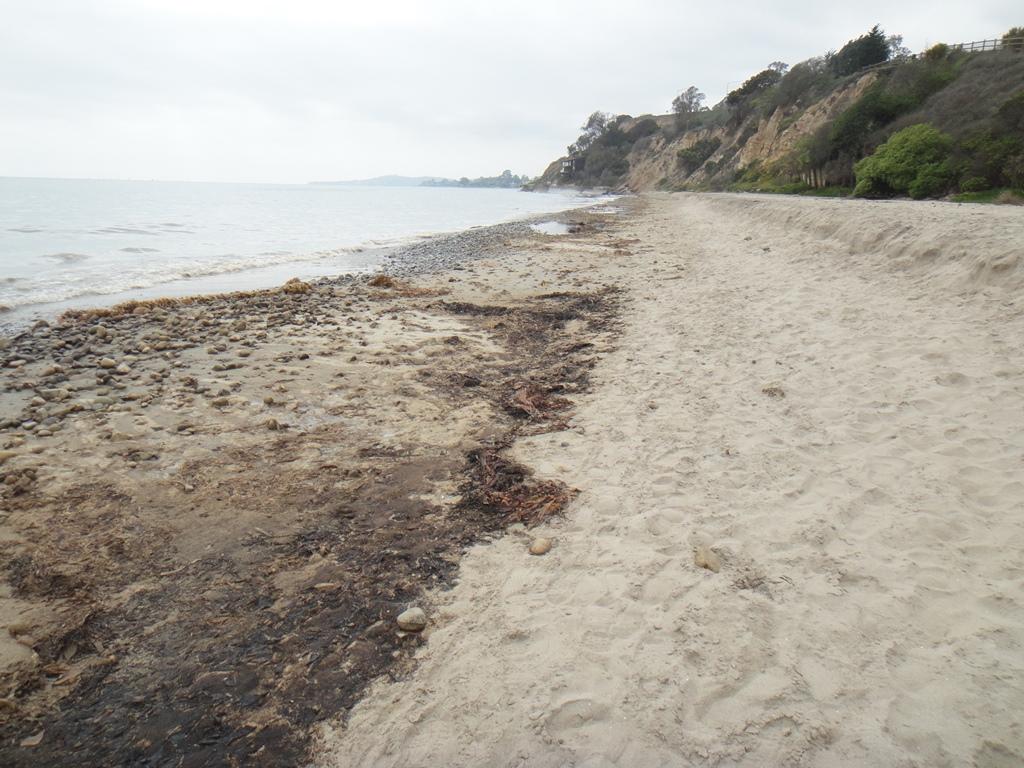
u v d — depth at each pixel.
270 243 23.45
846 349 7.06
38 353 7.86
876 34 57.25
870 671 2.70
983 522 3.69
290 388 6.59
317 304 11.12
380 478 4.70
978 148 23.50
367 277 14.77
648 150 122.25
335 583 3.46
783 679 2.68
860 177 29.66
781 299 9.93
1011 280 7.78
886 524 3.77
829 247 13.62
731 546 3.66
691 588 3.32
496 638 3.02
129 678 2.79
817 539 3.67
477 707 2.62
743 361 7.13
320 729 2.54
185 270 15.59
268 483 4.57
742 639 2.93
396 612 3.24
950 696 2.53
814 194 36.50
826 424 5.27
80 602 3.25
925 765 2.25
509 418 5.95
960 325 7.16
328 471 4.78
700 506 4.14
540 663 2.85
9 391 6.42
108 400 6.08
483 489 4.51
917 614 3.02
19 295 11.77
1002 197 19.91
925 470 4.34
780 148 56.28
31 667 2.82
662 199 62.50
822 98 55.00
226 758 2.42
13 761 2.39
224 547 3.77
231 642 3.02
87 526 3.92
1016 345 6.25
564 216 40.28
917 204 18.44
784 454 4.79
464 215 49.47
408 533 3.97
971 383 5.62
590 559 3.63
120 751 2.44
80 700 2.68
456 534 3.96
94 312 10.09
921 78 35.00
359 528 4.02
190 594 3.34
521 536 3.93
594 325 9.64
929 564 3.37
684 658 2.83
